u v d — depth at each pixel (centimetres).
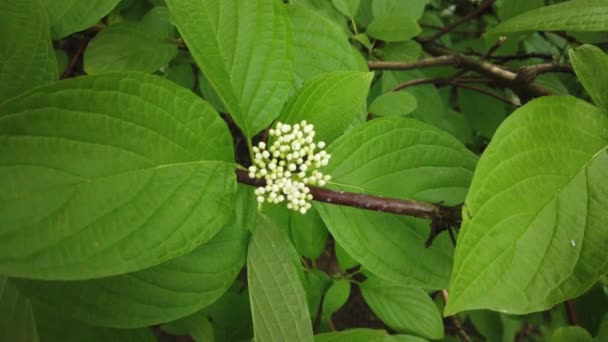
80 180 16
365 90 22
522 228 18
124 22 30
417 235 22
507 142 19
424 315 32
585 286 17
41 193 16
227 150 20
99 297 20
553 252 18
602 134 20
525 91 37
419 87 43
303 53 27
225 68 20
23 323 20
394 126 22
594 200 19
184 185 18
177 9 19
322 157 21
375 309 32
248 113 21
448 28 47
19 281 19
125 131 17
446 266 23
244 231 22
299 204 20
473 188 18
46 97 16
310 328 20
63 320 20
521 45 51
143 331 22
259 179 21
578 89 48
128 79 17
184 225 18
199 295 21
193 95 18
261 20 21
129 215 17
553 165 19
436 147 23
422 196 22
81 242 16
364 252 22
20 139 16
